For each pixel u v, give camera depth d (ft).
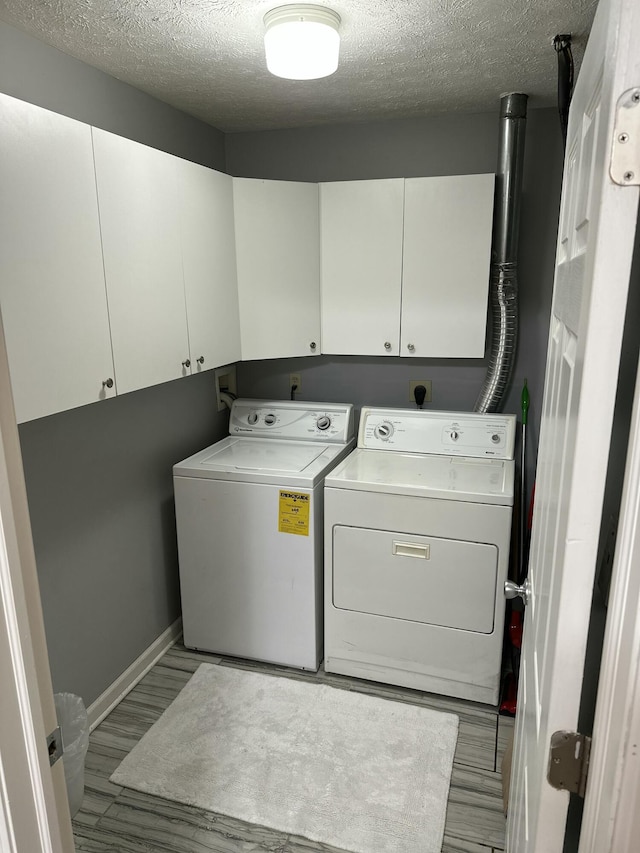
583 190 2.67
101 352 5.50
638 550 2.02
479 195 7.72
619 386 2.17
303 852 5.54
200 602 8.26
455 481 7.32
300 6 4.85
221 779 6.31
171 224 6.53
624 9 1.82
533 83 7.00
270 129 9.16
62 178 4.87
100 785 6.26
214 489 7.81
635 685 2.11
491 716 7.23
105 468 7.11
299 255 8.39
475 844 5.59
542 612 3.18
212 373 9.61
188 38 5.56
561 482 2.64
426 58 6.15
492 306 8.36
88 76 6.30
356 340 8.68
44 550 6.23
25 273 4.55
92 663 7.09
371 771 6.40
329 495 7.45
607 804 2.26
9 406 2.45
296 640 7.96
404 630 7.50
